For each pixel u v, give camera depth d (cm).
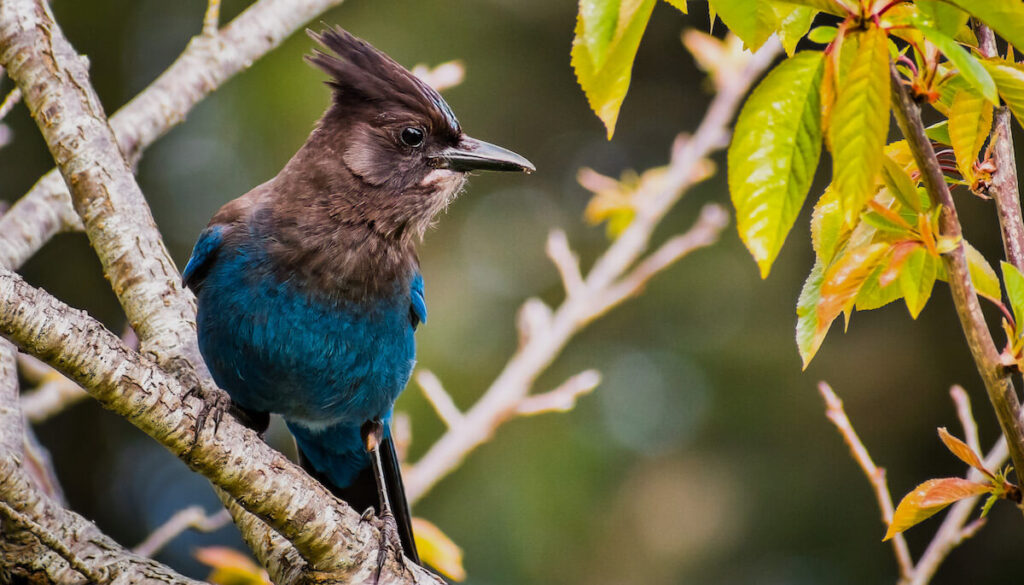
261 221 908
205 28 1034
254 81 1631
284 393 930
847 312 559
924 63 559
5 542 678
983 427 1647
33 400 985
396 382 961
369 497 1015
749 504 1617
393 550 725
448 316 1620
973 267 600
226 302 900
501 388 1048
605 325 1666
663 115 1845
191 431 629
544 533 1554
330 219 916
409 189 941
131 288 853
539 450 1585
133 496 1898
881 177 537
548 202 1752
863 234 587
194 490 1905
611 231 1220
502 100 1742
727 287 1664
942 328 1653
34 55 859
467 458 1566
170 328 844
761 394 1645
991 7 499
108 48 1783
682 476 1609
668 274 1670
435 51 1689
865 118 489
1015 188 591
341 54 958
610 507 1584
